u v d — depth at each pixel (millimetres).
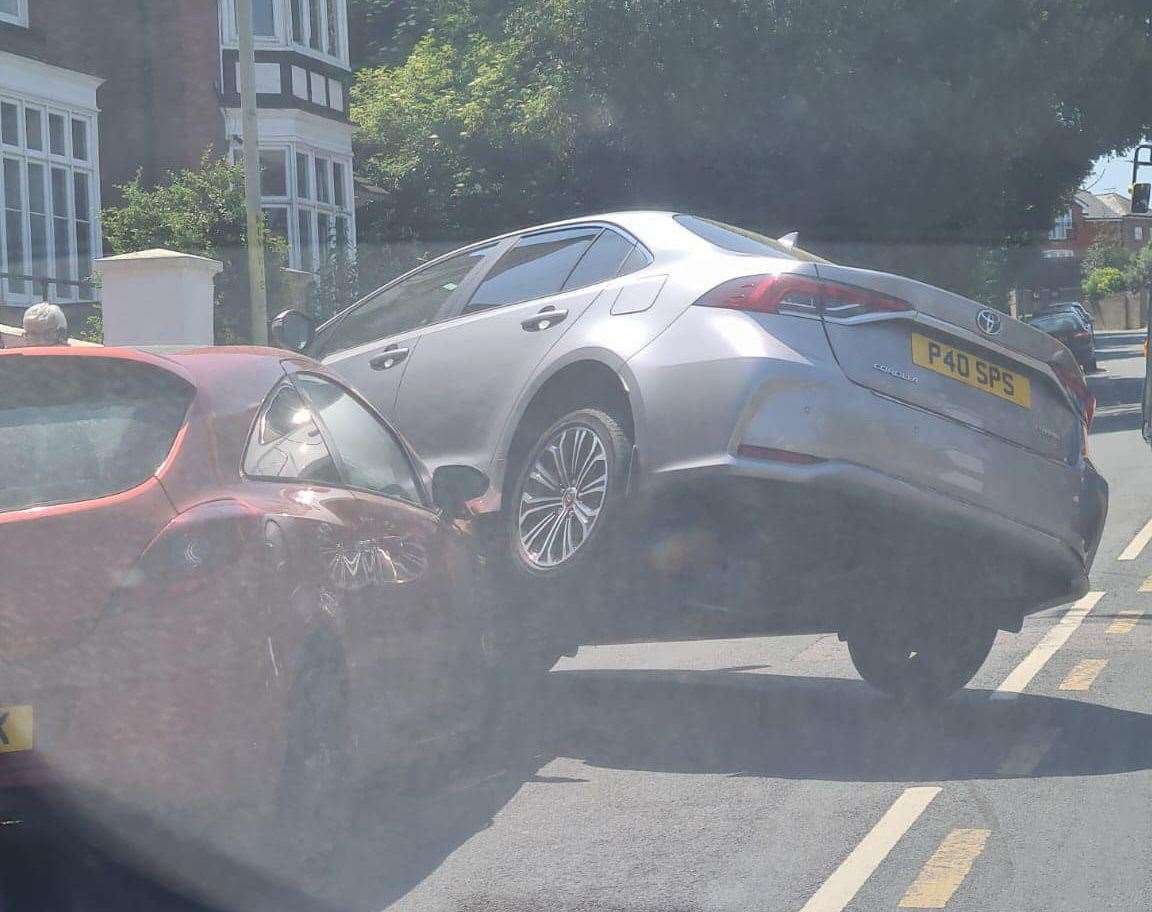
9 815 4562
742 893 4957
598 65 27656
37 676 4457
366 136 40938
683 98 27312
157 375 5074
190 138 29172
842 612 6660
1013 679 8367
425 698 6141
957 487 6500
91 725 4445
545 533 6816
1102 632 9617
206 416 5012
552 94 28062
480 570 6910
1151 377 16172
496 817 5891
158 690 4484
